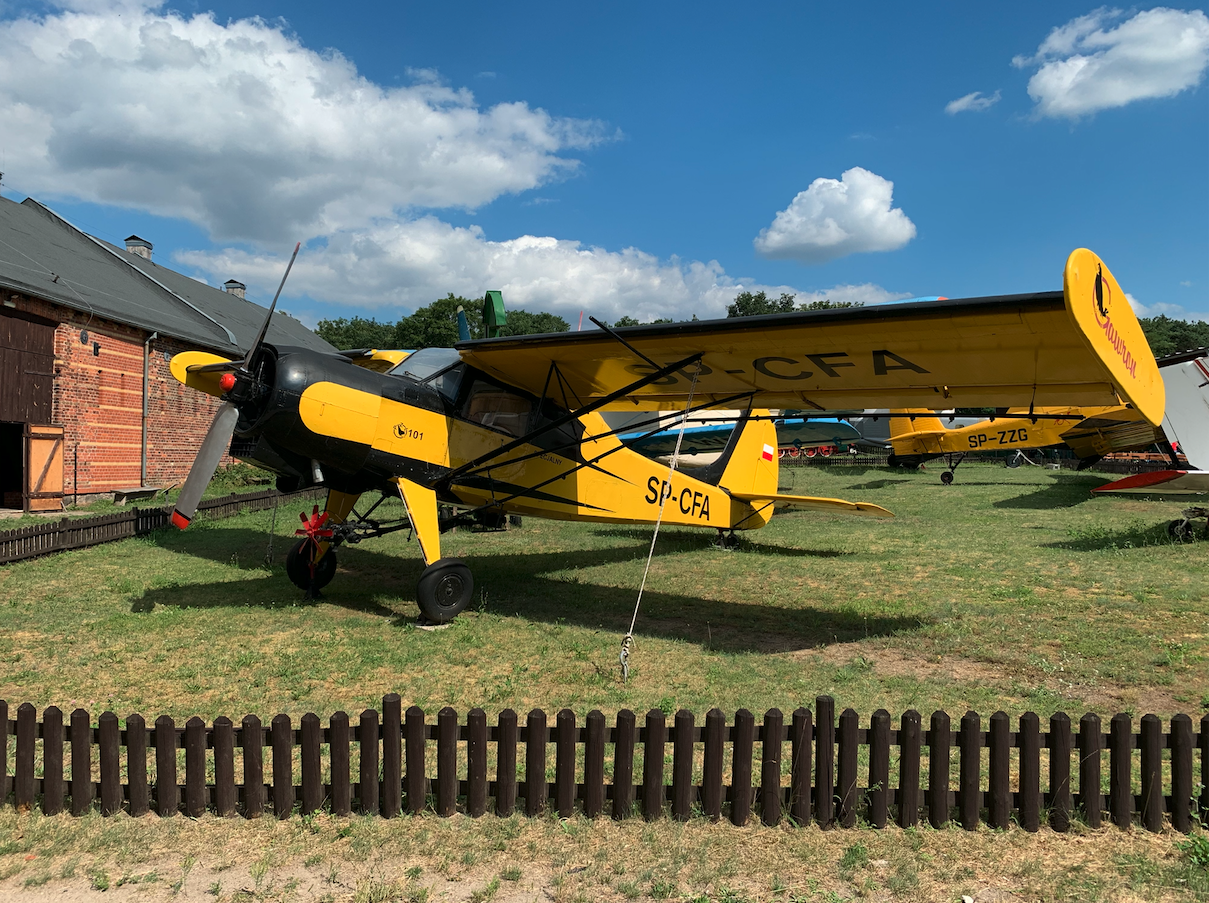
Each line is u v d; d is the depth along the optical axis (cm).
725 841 337
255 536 1276
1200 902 289
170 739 355
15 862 318
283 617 726
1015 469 3247
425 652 613
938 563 1016
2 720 362
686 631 689
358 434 698
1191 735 348
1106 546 1123
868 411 830
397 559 1089
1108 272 479
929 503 1884
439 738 355
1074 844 336
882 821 350
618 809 355
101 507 1542
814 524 1484
